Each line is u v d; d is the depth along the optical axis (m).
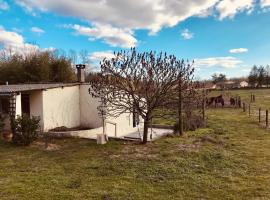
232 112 28.58
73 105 17.84
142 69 13.15
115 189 7.48
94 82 14.21
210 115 26.00
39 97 15.89
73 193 7.20
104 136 13.48
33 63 29.38
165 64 13.31
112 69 13.60
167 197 7.00
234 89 70.88
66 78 30.61
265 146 12.62
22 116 13.26
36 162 10.19
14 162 10.21
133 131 18.80
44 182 8.00
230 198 6.96
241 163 9.87
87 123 18.06
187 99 16.17
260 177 8.43
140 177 8.44
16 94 14.51
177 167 9.36
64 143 13.42
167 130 18.36
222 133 16.14
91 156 10.91
